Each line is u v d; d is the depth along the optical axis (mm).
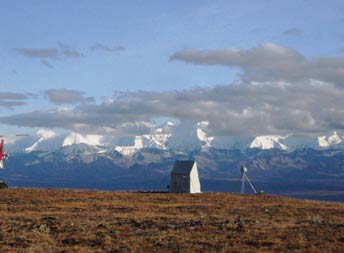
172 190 131250
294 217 75562
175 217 72938
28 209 82938
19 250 48438
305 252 48250
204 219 70250
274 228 61531
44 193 110250
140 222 65625
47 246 50875
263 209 86812
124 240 53750
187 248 49688
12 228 60062
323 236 56281
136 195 112500
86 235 56375
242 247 50406
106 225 62938
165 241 53062
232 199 108062
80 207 86375
